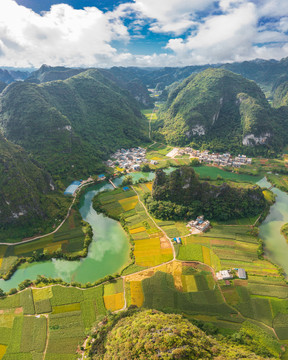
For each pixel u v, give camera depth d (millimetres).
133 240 140375
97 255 132500
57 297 105938
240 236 141250
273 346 82250
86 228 150625
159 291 106312
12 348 87312
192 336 73625
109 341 80312
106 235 148500
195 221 152875
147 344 69125
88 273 121500
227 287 107062
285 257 128625
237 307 98250
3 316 98938
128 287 109500
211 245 134000
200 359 63781
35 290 110312
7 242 141000
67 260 129625
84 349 85375
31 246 137750
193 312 96750
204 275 114125
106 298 105125
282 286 107250
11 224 149125
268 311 96375
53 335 91062
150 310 92000
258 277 112062
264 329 89625
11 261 127938
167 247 133625
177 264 121750
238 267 118562
